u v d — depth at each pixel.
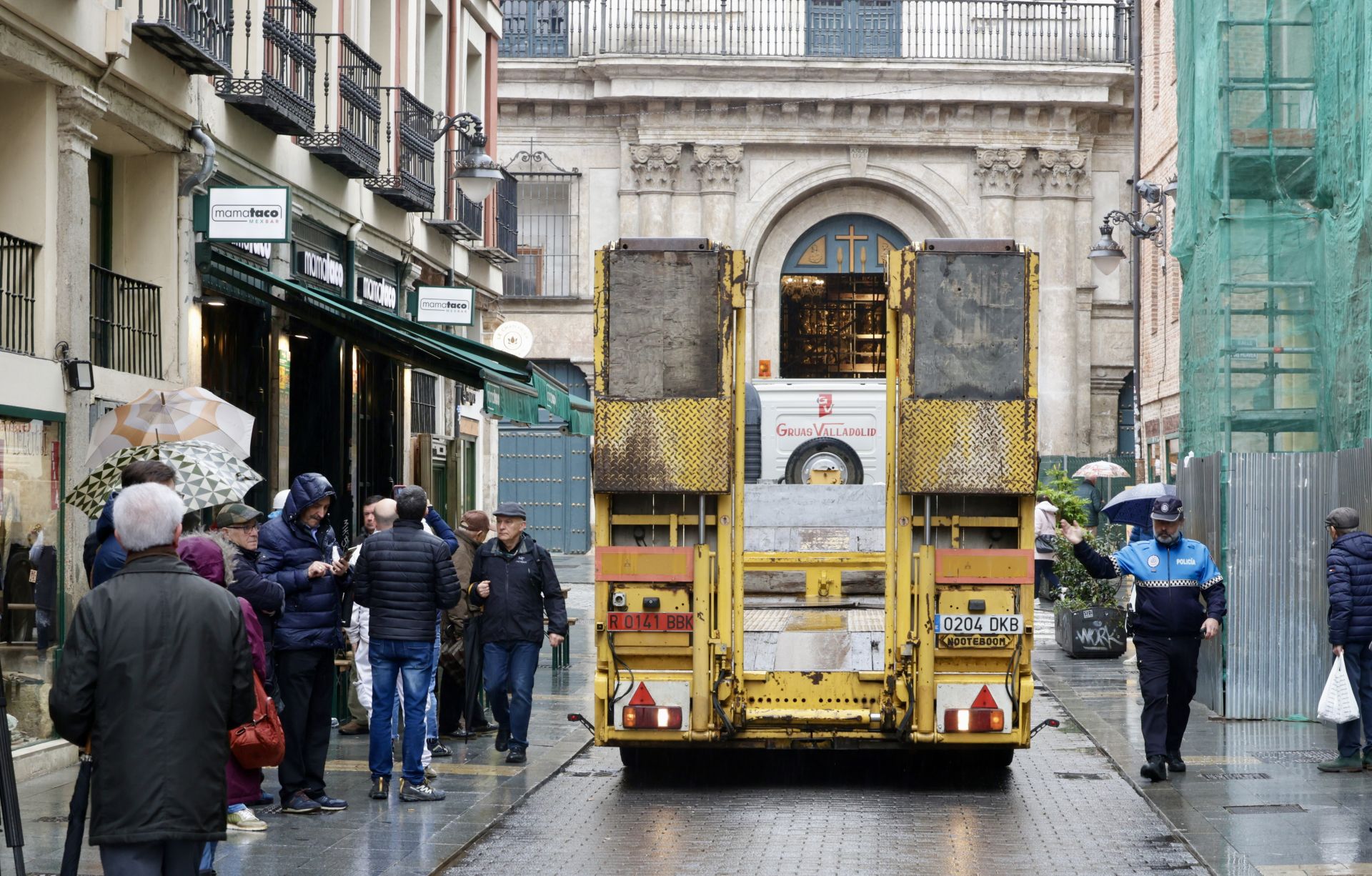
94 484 10.72
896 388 11.79
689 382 11.70
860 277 47.50
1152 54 34.88
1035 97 45.53
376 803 11.44
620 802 11.71
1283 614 15.72
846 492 12.40
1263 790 11.87
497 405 18.08
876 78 45.50
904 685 11.76
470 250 30.48
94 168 16.12
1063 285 46.38
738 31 46.22
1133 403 47.03
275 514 11.51
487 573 13.55
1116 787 12.22
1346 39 17.08
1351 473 14.94
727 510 11.85
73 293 13.98
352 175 22.44
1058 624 22.83
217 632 6.81
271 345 19.66
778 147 46.31
